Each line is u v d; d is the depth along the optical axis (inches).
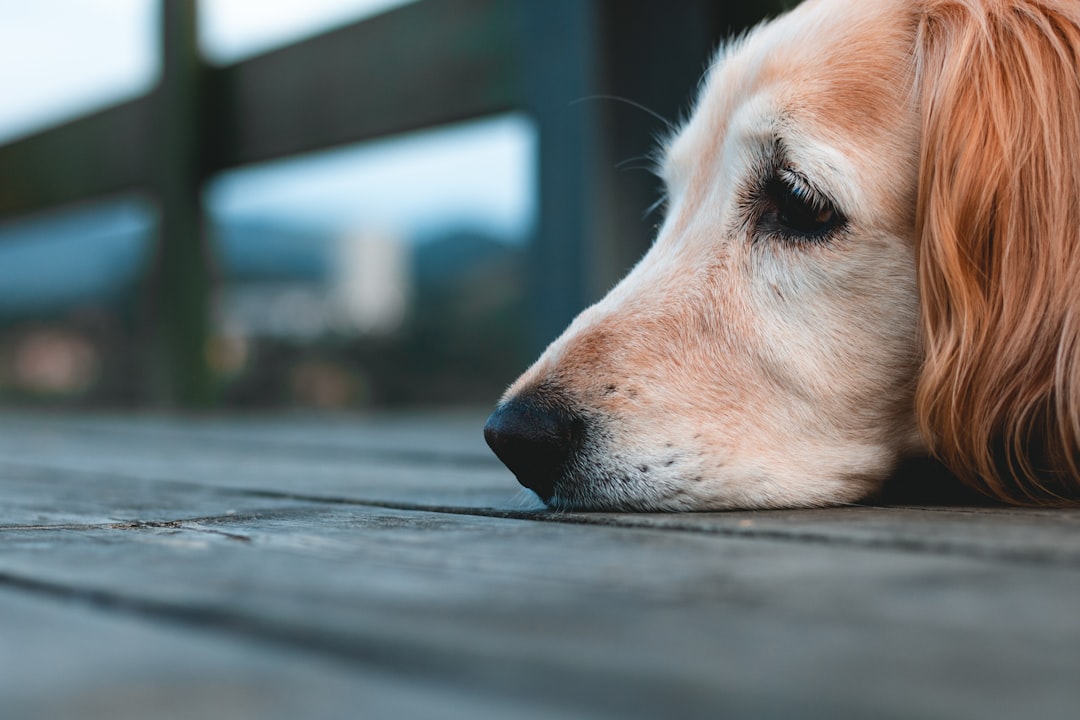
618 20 38.6
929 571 13.0
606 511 19.6
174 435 45.9
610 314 21.0
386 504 20.1
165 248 65.1
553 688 8.3
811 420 20.4
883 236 20.4
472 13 47.6
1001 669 8.6
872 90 20.7
